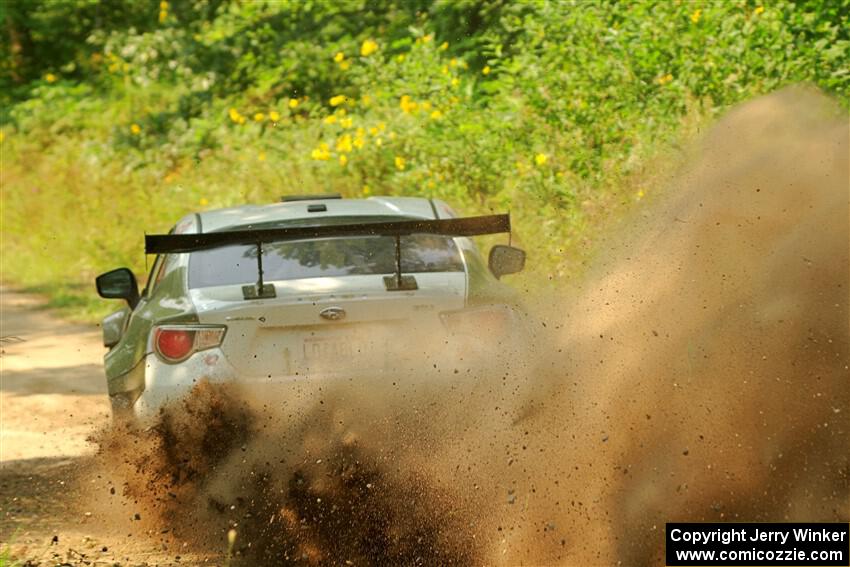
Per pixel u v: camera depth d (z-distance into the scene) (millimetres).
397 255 22422
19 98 107688
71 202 73375
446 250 24594
